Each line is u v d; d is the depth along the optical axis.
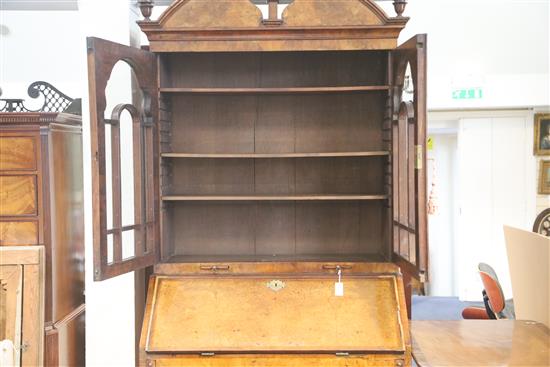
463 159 5.69
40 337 2.70
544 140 5.48
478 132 5.65
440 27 4.44
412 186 2.22
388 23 2.39
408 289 3.38
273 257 2.77
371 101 2.84
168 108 2.76
